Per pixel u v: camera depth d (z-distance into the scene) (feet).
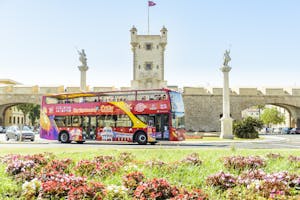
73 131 105.50
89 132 103.04
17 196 25.80
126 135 98.27
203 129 212.84
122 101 100.27
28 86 215.72
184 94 213.46
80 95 106.42
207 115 214.07
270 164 42.91
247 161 39.75
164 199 23.93
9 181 30.68
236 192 25.17
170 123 94.48
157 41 222.07
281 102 216.74
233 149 62.64
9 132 129.08
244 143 113.50
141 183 25.93
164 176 34.53
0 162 43.62
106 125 100.89
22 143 106.73
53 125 109.50
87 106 104.58
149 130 95.96
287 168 39.86
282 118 316.19
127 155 49.65
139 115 97.60
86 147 81.76
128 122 98.53
